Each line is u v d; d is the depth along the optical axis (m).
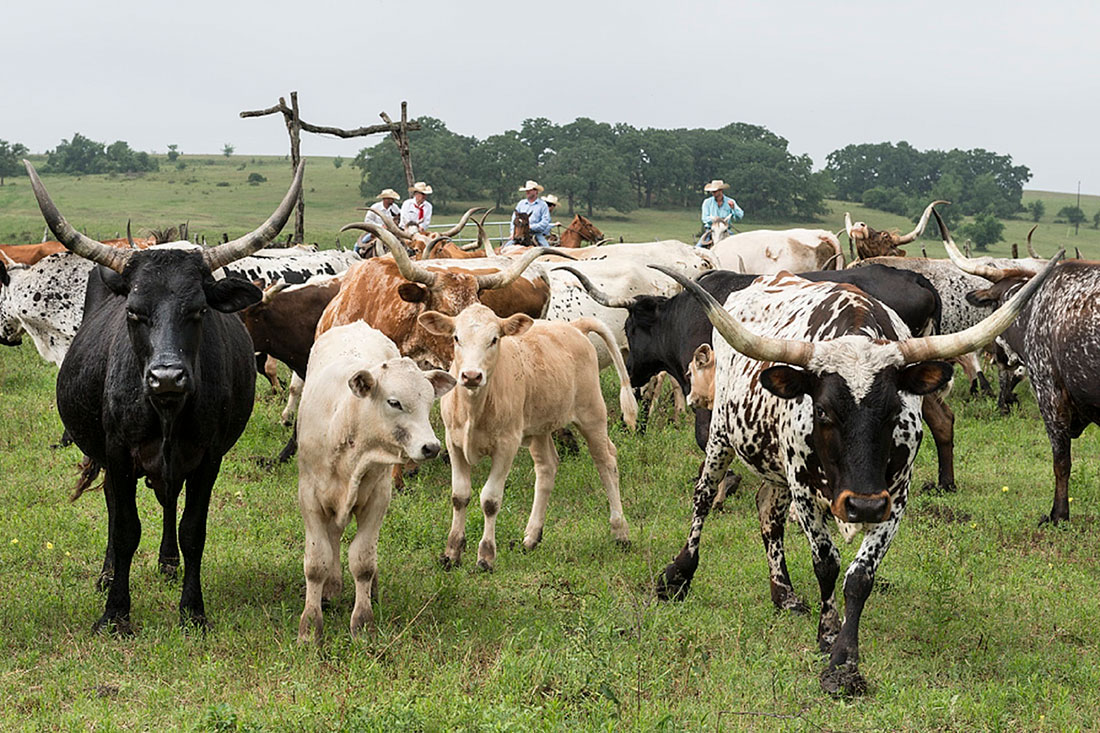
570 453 11.76
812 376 6.02
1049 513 9.97
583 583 7.93
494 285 10.47
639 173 103.88
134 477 6.96
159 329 6.37
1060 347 9.59
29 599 7.29
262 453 11.52
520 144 100.25
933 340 5.97
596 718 5.44
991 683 6.19
